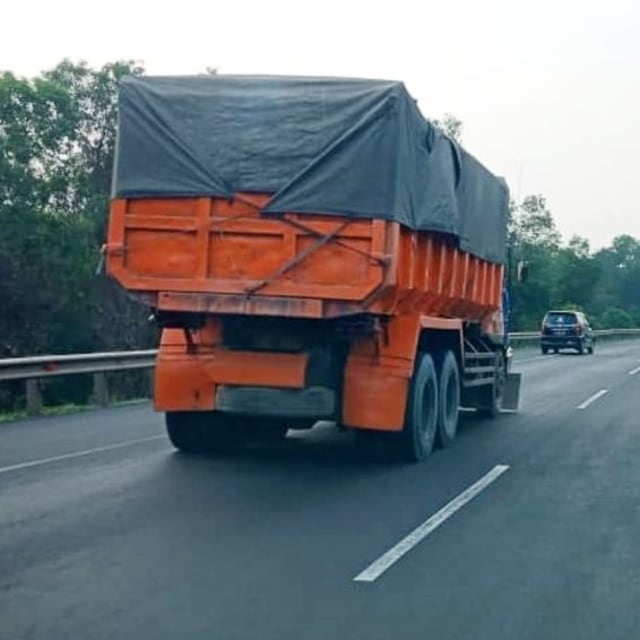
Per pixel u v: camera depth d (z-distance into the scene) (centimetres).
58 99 3466
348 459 1542
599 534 1066
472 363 1947
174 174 1415
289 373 1439
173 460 1480
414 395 1514
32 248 3291
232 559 930
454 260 1725
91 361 2233
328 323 1445
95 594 818
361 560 934
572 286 9156
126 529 1039
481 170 1856
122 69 3700
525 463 1535
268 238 1398
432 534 1046
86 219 3403
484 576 892
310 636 725
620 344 7456
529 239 8344
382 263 1370
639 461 1571
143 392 2611
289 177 1390
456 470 1460
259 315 1411
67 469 1388
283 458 1533
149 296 1429
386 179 1375
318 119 1391
